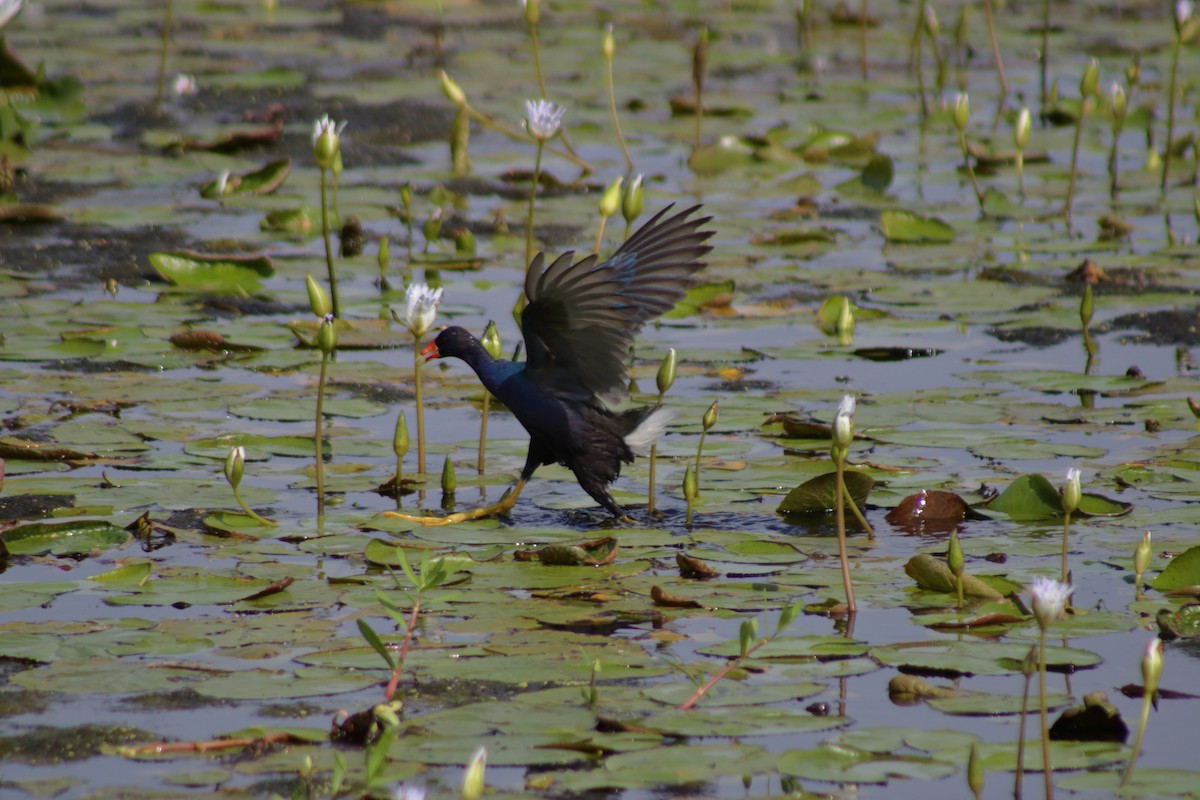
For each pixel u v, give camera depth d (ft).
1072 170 58.49
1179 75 86.17
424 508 31.14
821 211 59.62
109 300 45.85
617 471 30.71
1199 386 38.04
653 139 71.92
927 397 37.60
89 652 23.18
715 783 19.49
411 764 19.38
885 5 112.16
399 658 22.71
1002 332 44.21
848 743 20.01
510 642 23.77
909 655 23.32
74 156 64.80
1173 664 23.43
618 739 20.06
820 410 36.81
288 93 76.43
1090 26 103.55
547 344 29.68
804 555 28.19
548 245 53.57
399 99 76.38
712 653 23.43
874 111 78.23
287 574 26.81
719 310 46.29
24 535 28.17
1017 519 30.25
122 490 30.78
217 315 44.96
